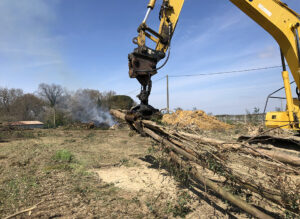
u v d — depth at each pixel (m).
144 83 5.08
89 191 3.98
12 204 3.37
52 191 3.92
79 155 7.13
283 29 5.47
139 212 3.21
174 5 5.52
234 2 5.79
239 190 3.21
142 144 9.88
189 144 3.48
